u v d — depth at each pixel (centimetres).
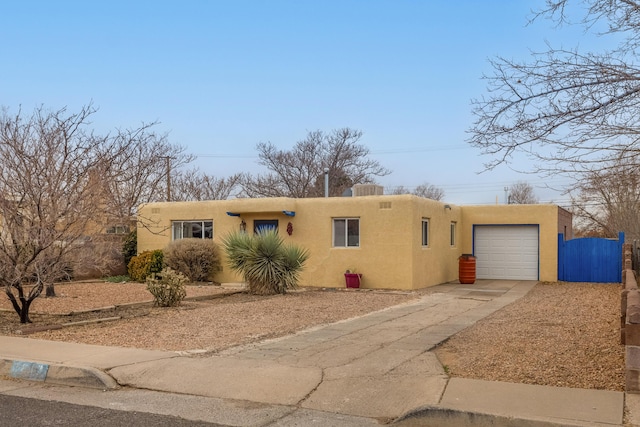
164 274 1491
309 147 4897
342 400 693
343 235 2069
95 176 1194
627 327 673
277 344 983
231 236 1870
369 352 911
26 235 1102
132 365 827
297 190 4781
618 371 761
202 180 4562
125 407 680
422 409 622
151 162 3116
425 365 815
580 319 1239
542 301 1623
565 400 645
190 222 2295
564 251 2353
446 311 1414
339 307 1480
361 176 4922
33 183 1090
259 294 1808
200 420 634
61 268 1202
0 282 1355
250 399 707
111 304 1541
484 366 805
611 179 743
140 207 2322
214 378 777
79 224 1165
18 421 626
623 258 2103
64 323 1198
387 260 1988
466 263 2191
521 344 955
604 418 588
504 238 2453
